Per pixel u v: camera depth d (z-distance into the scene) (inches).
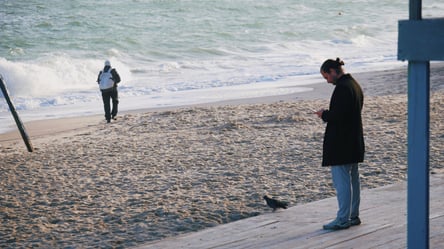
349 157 420.5
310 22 3250.5
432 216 459.2
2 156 878.4
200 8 3516.2
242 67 2059.5
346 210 435.8
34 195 647.1
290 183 634.2
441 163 671.1
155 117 1154.7
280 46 2546.8
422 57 281.0
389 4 3973.9
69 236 507.5
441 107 1035.3
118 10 3449.8
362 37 2748.5
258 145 835.4
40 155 865.5
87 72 1930.4
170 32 2815.0
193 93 1539.1
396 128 901.8
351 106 411.2
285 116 1051.9
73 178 712.4
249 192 607.2
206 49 2428.6
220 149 825.5
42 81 1781.5
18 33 2773.1
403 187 571.2
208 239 451.8
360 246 399.5
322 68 420.5
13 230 531.8
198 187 639.1
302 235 436.1
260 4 3688.5
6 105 1513.3
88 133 1058.1
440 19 275.6
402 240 406.3
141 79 1889.8
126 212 564.1
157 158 792.9
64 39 2632.9
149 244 454.9
